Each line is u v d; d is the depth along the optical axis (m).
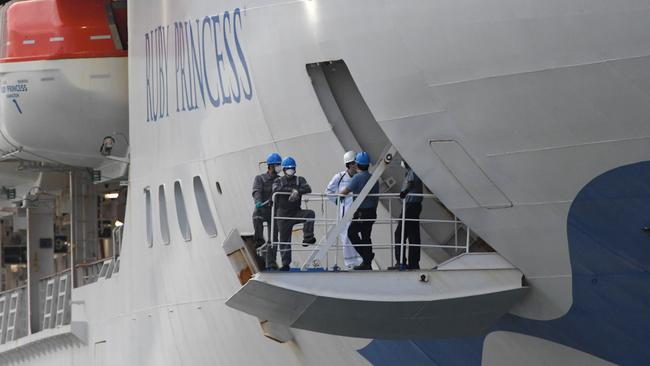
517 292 51.34
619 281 50.53
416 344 58.38
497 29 49.50
